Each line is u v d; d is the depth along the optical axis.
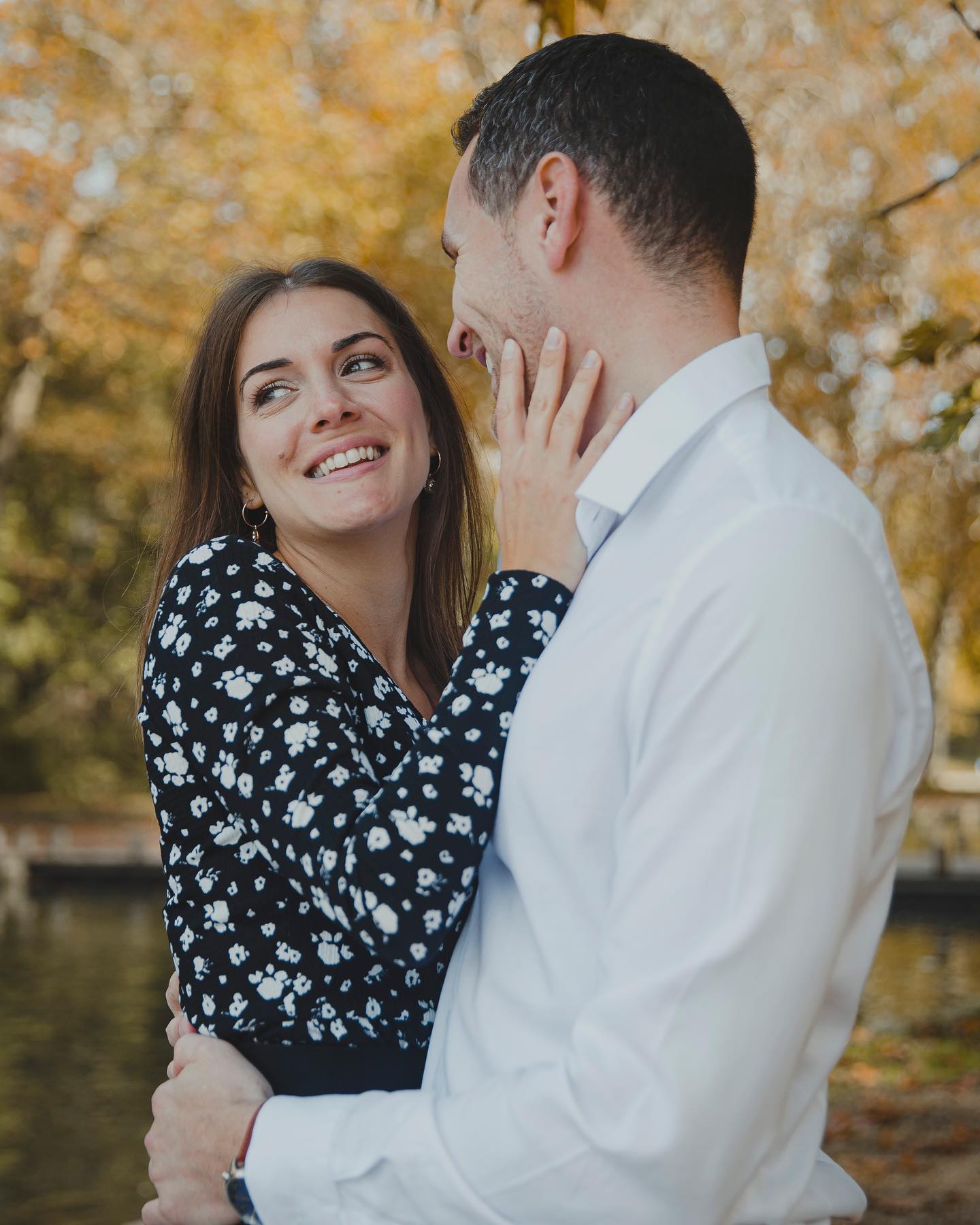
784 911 1.18
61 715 29.86
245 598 1.72
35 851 21.44
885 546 1.36
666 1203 1.19
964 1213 5.45
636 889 1.23
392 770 1.82
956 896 18.38
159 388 24.33
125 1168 7.79
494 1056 1.40
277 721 1.60
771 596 1.23
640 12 14.18
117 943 16.11
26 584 27.91
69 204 18.14
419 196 16.28
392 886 1.42
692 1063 1.17
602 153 1.48
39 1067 10.05
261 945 1.64
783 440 1.41
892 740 1.31
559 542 1.53
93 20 17.28
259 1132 1.44
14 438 22.42
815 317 16.05
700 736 1.23
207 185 16.91
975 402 2.83
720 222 1.50
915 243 16.23
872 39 15.47
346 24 16.42
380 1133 1.35
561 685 1.39
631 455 1.44
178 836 1.71
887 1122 7.02
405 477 2.01
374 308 2.11
